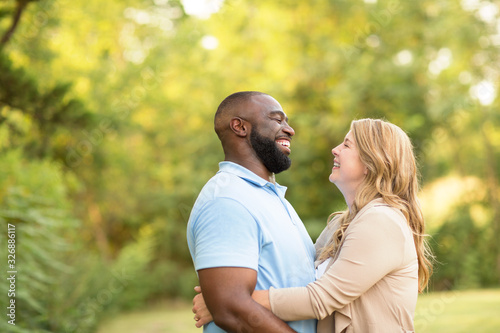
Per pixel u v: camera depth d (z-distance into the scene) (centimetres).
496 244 1451
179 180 1599
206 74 1617
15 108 618
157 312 1201
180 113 1641
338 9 1523
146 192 1590
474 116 1544
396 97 1424
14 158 628
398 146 223
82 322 683
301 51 1581
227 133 221
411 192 225
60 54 1327
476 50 1455
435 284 1345
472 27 1402
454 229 1439
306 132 1527
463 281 1323
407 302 206
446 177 1591
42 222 577
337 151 235
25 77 598
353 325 203
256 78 1620
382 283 204
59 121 629
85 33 1512
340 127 1444
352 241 202
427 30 1422
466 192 1573
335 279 197
